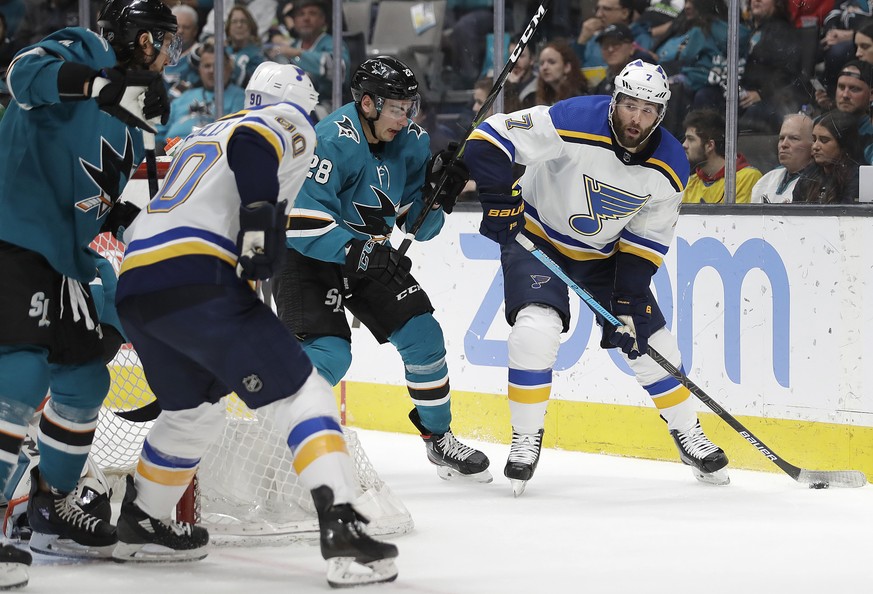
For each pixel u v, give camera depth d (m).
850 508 14.08
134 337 10.23
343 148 13.88
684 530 12.84
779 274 16.50
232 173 9.91
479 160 14.33
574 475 16.47
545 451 18.62
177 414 10.56
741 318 16.91
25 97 10.19
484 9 21.77
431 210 15.15
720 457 15.43
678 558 11.46
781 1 17.92
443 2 22.17
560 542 12.20
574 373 18.58
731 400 17.06
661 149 14.37
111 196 11.23
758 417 16.80
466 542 12.17
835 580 10.62
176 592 10.08
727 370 17.08
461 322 19.78
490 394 19.47
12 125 10.63
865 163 17.44
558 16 20.80
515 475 14.67
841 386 16.03
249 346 9.73
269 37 23.41
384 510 12.37
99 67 10.78
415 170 14.95
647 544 12.10
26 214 10.56
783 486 15.58
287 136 9.91
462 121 22.25
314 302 14.12
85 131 10.79
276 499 12.21
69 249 10.88
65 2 25.08
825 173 17.73
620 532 12.72
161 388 10.43
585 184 14.62
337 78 22.09
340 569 10.05
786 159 18.02
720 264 17.06
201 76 24.25
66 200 10.82
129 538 11.05
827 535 12.59
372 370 20.94
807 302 16.28
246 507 12.22
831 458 16.16
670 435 16.73
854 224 15.81
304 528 12.09
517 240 14.73
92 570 10.95
